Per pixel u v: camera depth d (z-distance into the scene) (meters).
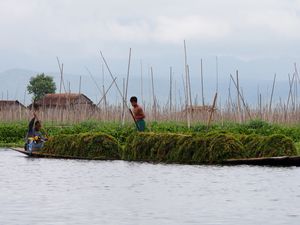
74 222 15.41
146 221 15.58
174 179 22.86
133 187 21.02
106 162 29.08
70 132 40.84
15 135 44.28
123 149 30.78
